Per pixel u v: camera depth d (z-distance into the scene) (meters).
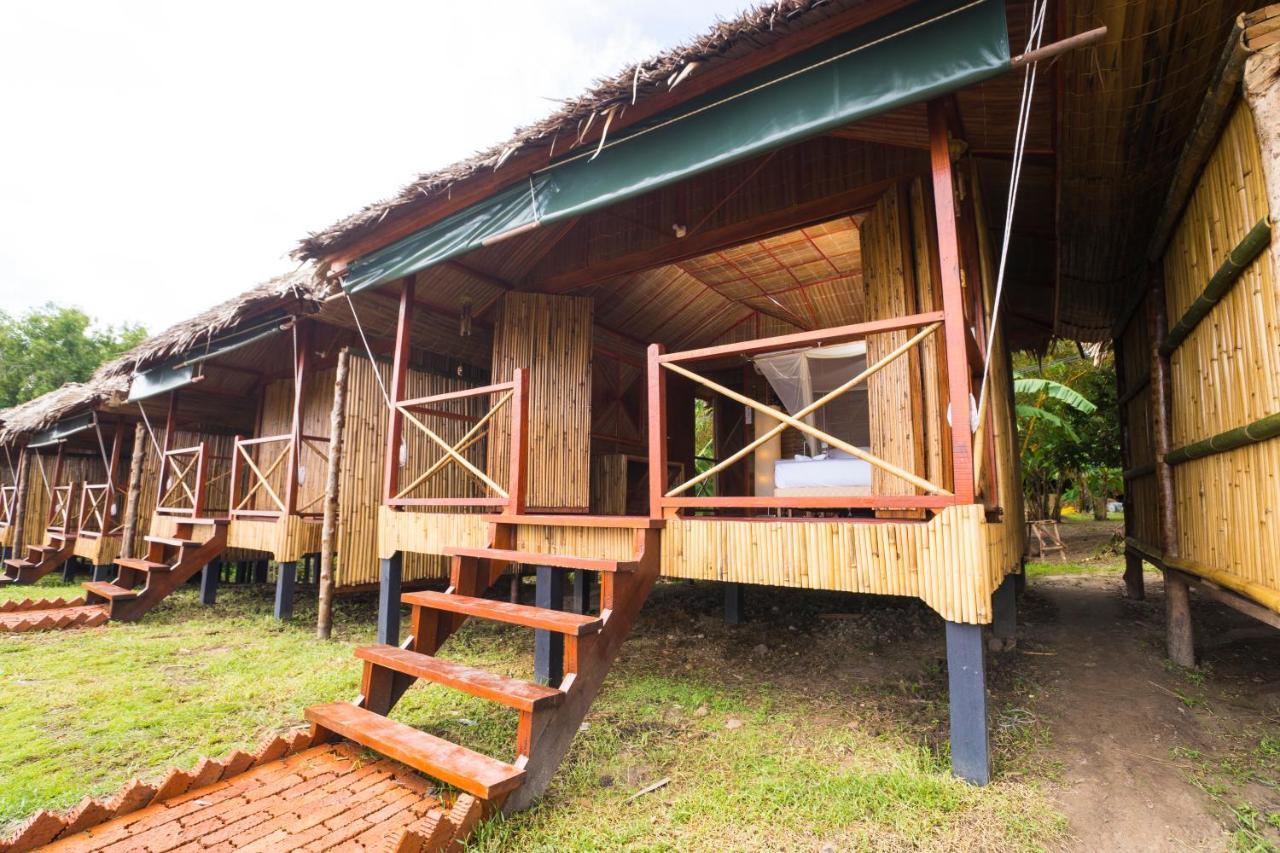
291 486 5.39
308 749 2.57
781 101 2.59
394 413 4.46
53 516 8.95
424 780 2.30
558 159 3.28
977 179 3.70
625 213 4.73
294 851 1.83
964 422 2.32
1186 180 2.87
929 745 2.54
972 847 1.84
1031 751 2.41
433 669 2.52
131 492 6.91
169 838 1.90
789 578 2.64
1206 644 3.66
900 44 2.34
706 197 4.30
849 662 3.73
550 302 5.31
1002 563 3.03
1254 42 2.00
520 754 2.18
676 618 5.03
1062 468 10.40
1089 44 1.99
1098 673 3.22
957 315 2.39
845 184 3.76
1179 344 3.43
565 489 5.15
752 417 7.56
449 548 3.28
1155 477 3.97
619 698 3.24
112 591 5.37
